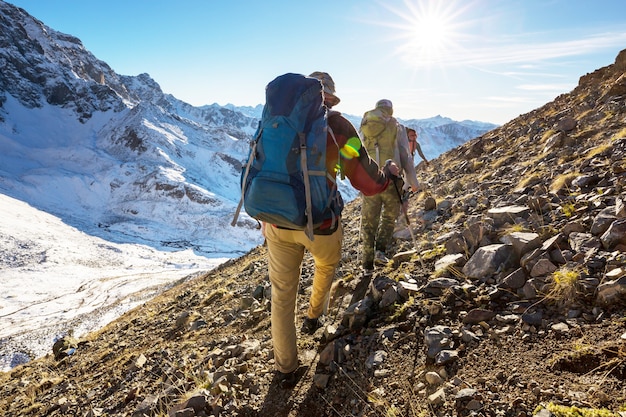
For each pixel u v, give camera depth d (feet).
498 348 8.89
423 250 16.02
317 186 8.39
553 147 22.82
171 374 13.82
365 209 16.08
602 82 34.73
